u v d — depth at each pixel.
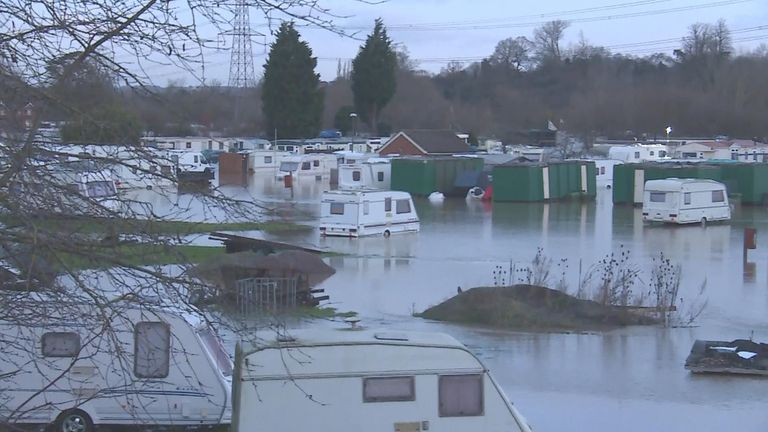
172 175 7.77
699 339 26.22
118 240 7.55
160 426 15.91
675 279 34.81
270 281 26.77
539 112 146.62
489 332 27.03
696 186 62.00
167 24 7.75
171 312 11.56
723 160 87.50
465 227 59.09
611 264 34.50
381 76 122.12
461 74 162.12
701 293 34.50
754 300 33.16
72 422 15.63
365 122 128.00
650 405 19.47
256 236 48.69
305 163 97.62
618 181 76.12
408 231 55.59
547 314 28.64
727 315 30.23
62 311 7.61
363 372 12.54
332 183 90.88
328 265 40.56
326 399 12.47
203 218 8.30
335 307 30.59
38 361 13.34
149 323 12.39
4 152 7.25
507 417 12.75
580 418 18.45
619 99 136.00
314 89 101.00
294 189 82.69
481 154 100.19
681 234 56.22
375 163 83.50
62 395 15.53
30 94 7.32
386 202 54.41
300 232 54.25
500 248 48.41
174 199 8.42
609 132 135.00
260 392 12.32
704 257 45.44
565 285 32.75
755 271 40.53
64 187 7.37
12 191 7.21
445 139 103.25
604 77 154.88
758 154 103.00
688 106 133.75
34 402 15.45
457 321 28.44
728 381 21.64
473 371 12.72
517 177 77.69
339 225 53.03
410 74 138.75
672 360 23.69
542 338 26.33
